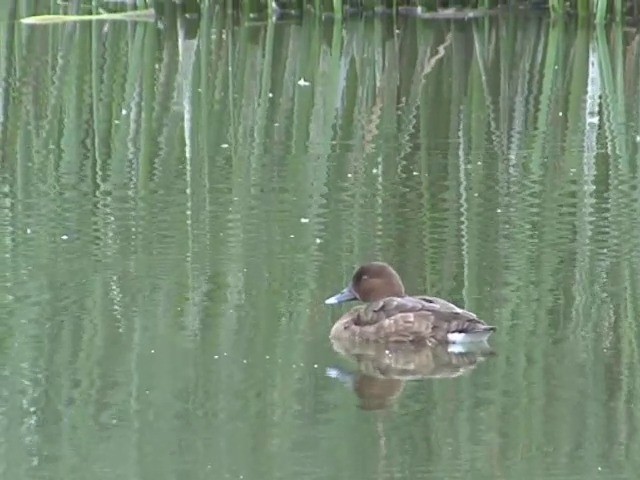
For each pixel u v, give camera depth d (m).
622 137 20.11
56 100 22.47
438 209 16.52
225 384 11.52
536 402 11.12
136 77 24.27
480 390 11.45
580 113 21.78
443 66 25.66
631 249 14.96
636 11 29.08
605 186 17.45
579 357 12.09
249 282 13.97
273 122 21.17
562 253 14.88
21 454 10.24
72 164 18.72
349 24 29.53
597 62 25.72
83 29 28.72
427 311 12.66
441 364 12.12
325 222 16.00
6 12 30.55
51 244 15.13
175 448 10.31
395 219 16.12
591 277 14.10
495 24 29.61
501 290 13.77
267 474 9.83
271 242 15.24
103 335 12.56
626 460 10.03
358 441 10.42
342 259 14.67
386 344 12.50
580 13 29.02
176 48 26.92
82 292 13.66
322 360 12.19
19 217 16.17
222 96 22.98
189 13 30.20
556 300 13.48
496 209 16.52
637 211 16.36
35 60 25.61
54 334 12.59
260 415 10.90
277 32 28.67
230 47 26.94
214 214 16.28
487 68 25.45
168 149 19.52
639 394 11.26
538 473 9.80
